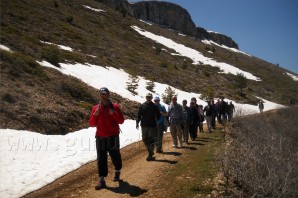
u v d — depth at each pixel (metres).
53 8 56.09
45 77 20.36
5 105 13.73
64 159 10.02
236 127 17.53
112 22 73.69
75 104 18.69
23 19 38.50
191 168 8.96
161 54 64.44
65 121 15.34
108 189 7.38
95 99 21.39
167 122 11.69
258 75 83.94
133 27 79.75
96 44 45.41
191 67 64.50
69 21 51.41
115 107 7.41
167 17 132.50
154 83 38.66
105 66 35.22
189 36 125.12
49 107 15.74
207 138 15.63
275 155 8.09
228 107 22.27
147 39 74.31
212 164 9.05
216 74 67.19
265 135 13.30
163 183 7.70
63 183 8.02
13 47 24.83
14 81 17.14
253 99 54.72
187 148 12.49
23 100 15.15
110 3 106.75
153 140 10.27
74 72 26.95
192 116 14.23
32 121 13.56
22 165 8.93
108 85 27.66
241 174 7.24
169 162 9.86
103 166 7.47
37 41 30.89
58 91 19.42
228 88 56.50
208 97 41.12
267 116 27.28
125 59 44.97
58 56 27.33
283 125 20.73
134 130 17.06
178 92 39.59
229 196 6.73
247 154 8.05
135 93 30.08
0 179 7.75
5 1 43.25
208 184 7.43
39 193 7.30
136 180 8.01
